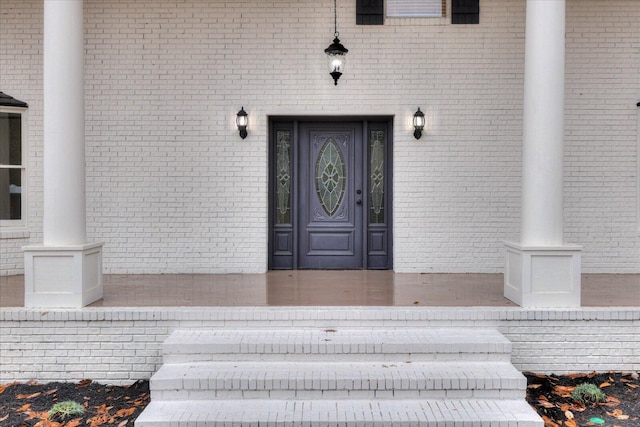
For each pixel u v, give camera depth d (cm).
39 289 493
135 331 479
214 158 742
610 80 736
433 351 439
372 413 384
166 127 739
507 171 740
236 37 735
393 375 411
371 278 698
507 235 742
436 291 591
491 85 736
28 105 735
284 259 784
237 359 441
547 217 504
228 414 384
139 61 734
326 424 374
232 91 738
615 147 739
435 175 743
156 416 381
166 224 743
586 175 741
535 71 508
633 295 564
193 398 407
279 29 736
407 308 488
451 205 743
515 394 407
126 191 740
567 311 479
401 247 747
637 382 465
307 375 411
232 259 747
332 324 480
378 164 783
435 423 373
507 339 461
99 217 741
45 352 479
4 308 487
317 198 789
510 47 734
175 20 734
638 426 397
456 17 733
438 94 738
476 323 479
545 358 480
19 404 442
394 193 748
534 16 509
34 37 734
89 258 512
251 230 747
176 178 741
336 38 698
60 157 500
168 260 745
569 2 734
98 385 477
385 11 739
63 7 501
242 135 734
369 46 737
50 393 461
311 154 784
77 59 508
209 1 734
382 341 444
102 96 735
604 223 742
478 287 621
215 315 477
